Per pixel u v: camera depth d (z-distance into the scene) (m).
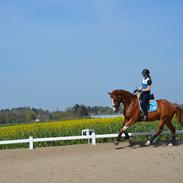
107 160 16.12
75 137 22.00
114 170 14.23
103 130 26.53
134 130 25.69
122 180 12.68
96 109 73.50
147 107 18.58
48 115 74.50
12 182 13.09
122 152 17.94
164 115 19.00
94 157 17.02
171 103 19.50
